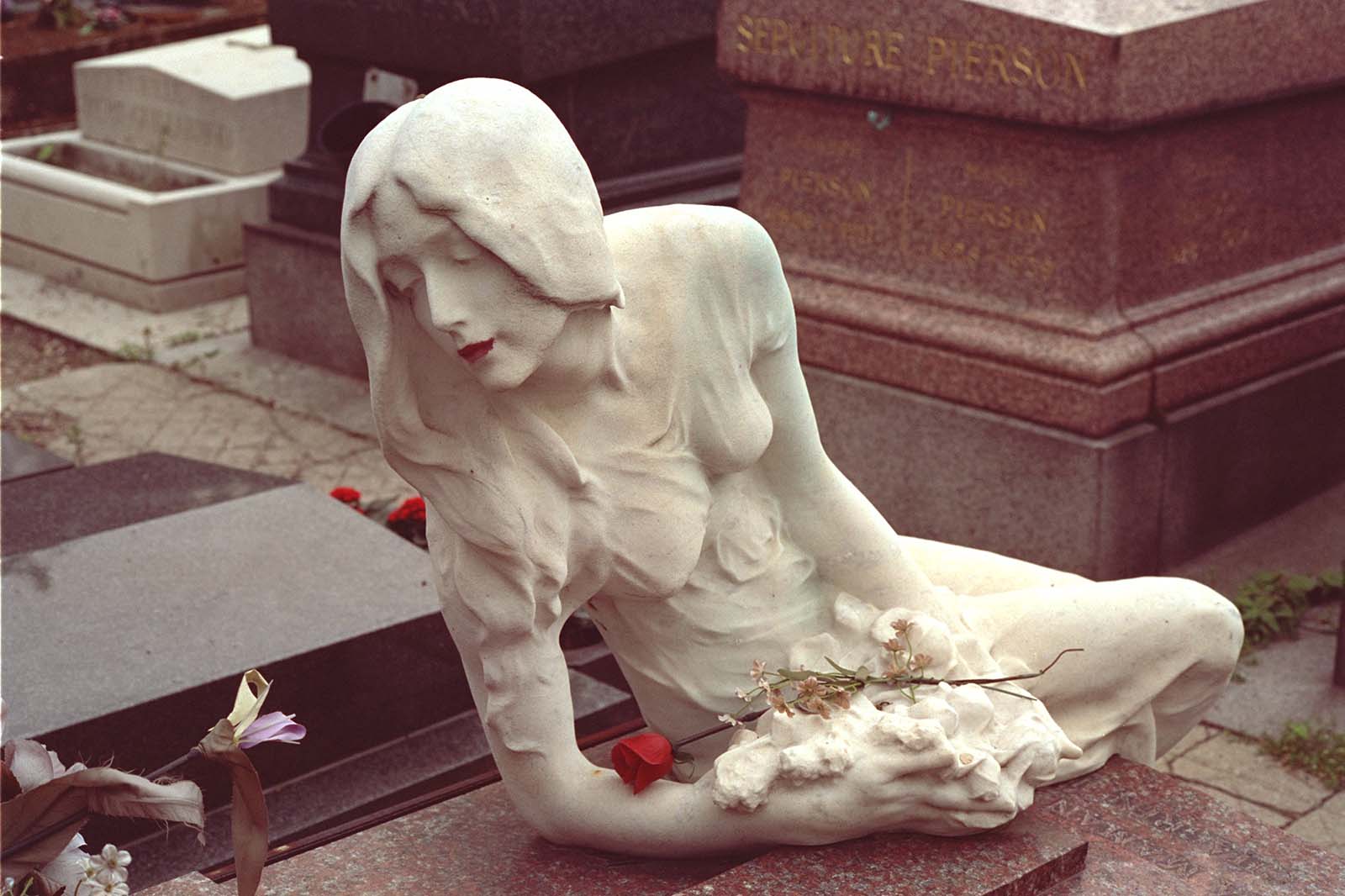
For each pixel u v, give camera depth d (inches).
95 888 82.7
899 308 220.2
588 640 173.9
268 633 148.9
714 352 94.8
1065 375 202.2
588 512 93.2
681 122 292.0
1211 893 94.0
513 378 82.0
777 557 103.7
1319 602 207.0
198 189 346.6
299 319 309.9
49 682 139.9
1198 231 211.9
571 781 97.7
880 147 220.7
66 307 347.6
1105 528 203.8
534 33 261.4
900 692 97.1
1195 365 209.9
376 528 172.6
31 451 208.4
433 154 77.7
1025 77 197.2
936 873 91.7
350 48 290.0
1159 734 113.9
